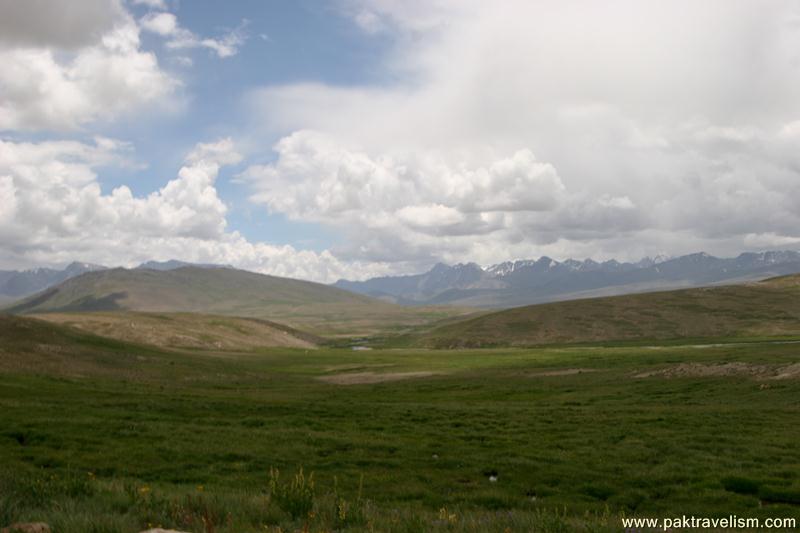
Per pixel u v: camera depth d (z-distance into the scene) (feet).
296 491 49.21
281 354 508.94
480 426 129.49
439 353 514.68
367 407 164.76
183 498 49.93
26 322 331.77
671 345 522.88
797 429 116.16
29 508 41.98
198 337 569.23
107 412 134.10
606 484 81.30
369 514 48.93
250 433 114.21
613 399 185.88
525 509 70.28
